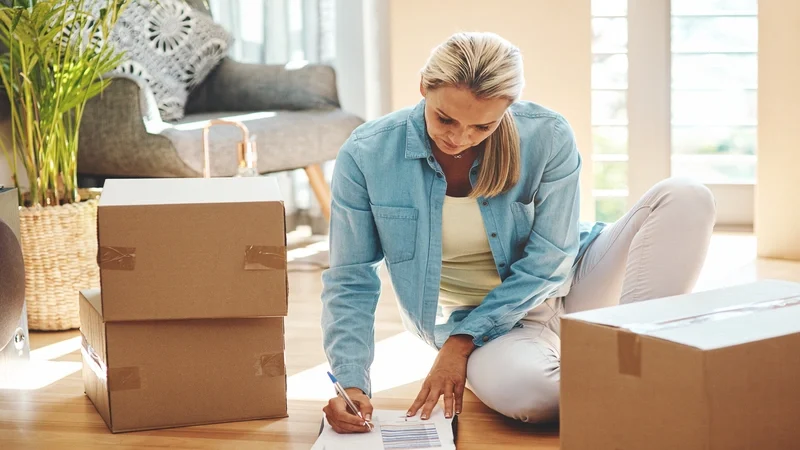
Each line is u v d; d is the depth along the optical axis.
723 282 3.08
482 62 1.57
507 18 3.65
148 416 1.90
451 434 1.75
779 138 3.32
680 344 1.21
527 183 1.84
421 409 1.87
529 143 1.82
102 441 1.86
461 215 1.85
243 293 1.85
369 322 1.87
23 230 2.64
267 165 3.30
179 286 1.83
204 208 1.82
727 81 3.80
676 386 1.22
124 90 3.11
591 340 1.32
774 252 3.38
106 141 3.15
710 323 1.29
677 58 3.81
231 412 1.93
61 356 2.46
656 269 1.88
